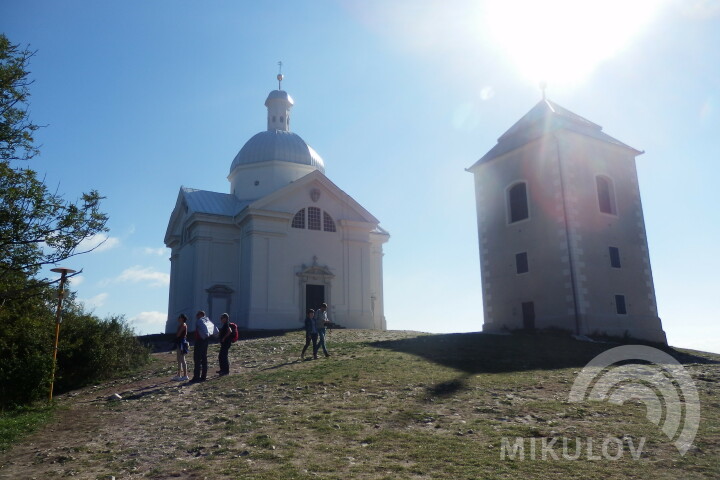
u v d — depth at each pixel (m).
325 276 36.97
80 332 17.05
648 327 30.67
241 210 36.84
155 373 17.56
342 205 39.12
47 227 12.93
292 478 7.42
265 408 11.79
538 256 30.89
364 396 12.89
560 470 7.84
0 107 13.37
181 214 41.75
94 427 11.03
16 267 13.05
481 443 9.13
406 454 8.54
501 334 28.02
